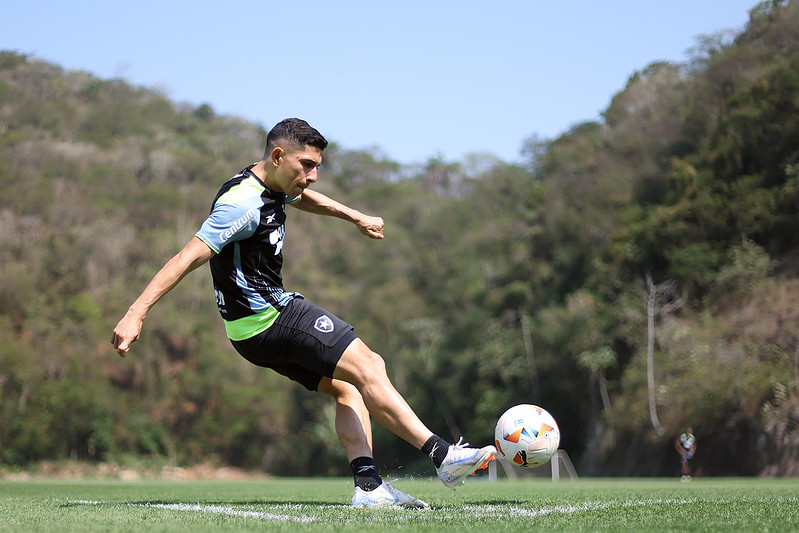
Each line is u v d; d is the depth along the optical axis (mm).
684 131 121000
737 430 83688
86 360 143125
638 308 107188
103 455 139875
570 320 117062
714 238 105562
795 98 102750
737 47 120000
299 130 11594
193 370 158625
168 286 10492
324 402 161000
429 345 159750
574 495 17297
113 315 156000
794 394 78812
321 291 198750
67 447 137375
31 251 163375
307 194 13750
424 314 173250
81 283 163125
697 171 110875
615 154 136375
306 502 15109
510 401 128625
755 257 96625
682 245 106312
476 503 13719
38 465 133000
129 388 150875
